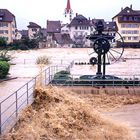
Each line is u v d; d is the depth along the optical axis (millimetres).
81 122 16156
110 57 58281
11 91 24594
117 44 101500
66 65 48094
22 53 81938
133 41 107250
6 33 106438
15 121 14016
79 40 119562
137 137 15516
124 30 107000
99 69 28219
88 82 25391
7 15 107062
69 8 161375
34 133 13664
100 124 16656
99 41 27547
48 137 14039
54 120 15484
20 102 18203
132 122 18047
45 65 49281
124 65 51688
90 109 18094
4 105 17969
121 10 112688
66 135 14641
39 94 18328
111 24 108250
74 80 25484
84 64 50312
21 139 12984
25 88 24688
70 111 16859
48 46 117562
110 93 23969
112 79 26062
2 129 12969
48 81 24953
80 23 121000
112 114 20125
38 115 16000
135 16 107375
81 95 23312
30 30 131750
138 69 45625
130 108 21734
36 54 78312
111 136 15328
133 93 24062
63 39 120688
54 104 17750
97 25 28125
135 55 74562
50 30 127000
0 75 31844
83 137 14852
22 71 41031
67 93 21188
